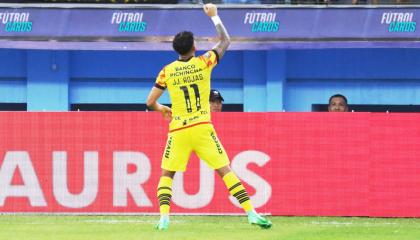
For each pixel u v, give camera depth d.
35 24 50.09
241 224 28.31
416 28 47.94
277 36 48.75
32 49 51.41
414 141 32.41
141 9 50.12
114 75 51.81
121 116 32.75
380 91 50.25
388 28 48.19
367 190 32.56
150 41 49.53
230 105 53.84
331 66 50.50
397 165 32.47
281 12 49.22
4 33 49.97
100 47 49.72
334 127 32.56
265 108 50.59
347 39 48.16
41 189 32.97
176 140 24.86
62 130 32.88
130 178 32.78
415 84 50.00
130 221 30.27
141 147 32.72
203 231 25.11
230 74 51.19
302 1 50.31
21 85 51.69
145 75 51.75
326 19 48.78
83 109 54.22
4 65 51.69
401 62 49.97
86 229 26.19
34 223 29.19
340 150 32.53
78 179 32.91
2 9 50.31
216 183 32.56
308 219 31.61
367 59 50.22
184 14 49.78
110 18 50.09
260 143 32.59
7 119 32.94
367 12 48.66
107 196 32.81
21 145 32.94
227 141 32.59
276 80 50.22
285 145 32.59
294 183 32.66
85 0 51.31
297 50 50.66
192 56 24.92
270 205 32.66
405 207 32.47
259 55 50.69
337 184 32.59
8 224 28.61
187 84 24.61
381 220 31.58
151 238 23.17
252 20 49.22
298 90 50.84
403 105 51.56
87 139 32.81
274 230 25.67
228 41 25.00
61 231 25.52
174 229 25.78
